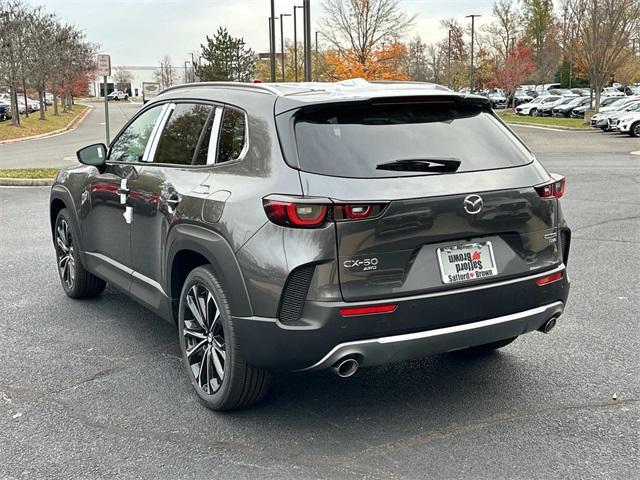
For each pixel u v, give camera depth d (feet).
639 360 16.22
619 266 25.25
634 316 19.47
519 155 13.58
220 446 12.32
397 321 11.75
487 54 218.38
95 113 210.79
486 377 15.30
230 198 12.64
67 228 21.17
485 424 13.07
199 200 13.41
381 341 11.71
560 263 13.70
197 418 13.44
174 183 14.58
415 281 11.89
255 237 11.93
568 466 11.50
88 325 19.17
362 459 11.80
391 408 13.79
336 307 11.41
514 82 196.03
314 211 11.42
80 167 20.42
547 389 14.64
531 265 13.08
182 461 11.83
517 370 15.69
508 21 223.10
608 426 12.94
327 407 13.87
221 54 171.63
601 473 11.28
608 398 14.17
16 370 15.98
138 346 17.53
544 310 13.21
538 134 112.68
